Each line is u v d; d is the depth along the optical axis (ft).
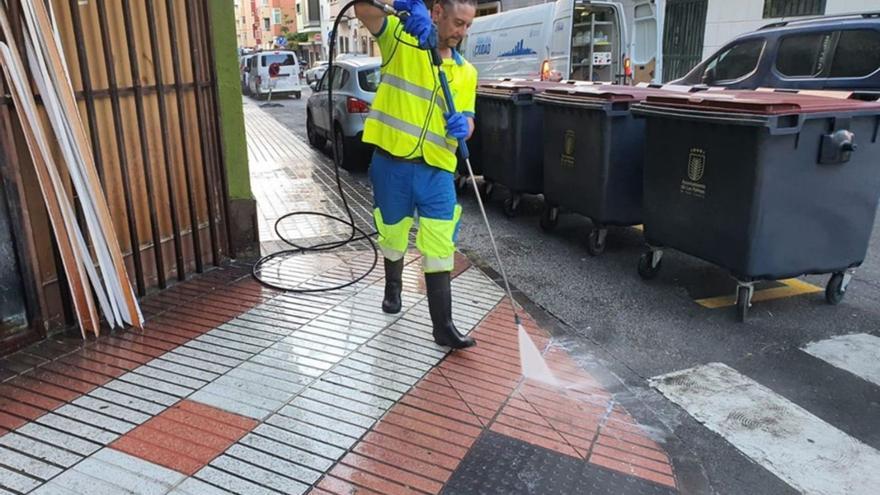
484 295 15.53
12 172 10.89
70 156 11.46
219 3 15.06
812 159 14.02
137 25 13.20
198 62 14.69
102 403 10.00
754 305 16.02
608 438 10.09
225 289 14.74
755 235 14.21
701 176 15.31
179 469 8.57
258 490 8.29
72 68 12.01
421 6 10.05
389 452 9.21
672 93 18.54
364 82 31.63
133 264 13.74
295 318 13.33
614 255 19.95
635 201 19.12
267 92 92.79
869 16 23.41
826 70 23.98
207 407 10.02
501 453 9.41
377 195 11.82
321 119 36.70
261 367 11.32
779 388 12.17
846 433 10.80
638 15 41.01
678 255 19.88
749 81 26.78
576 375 12.07
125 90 12.96
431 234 11.41
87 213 11.82
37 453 8.77
